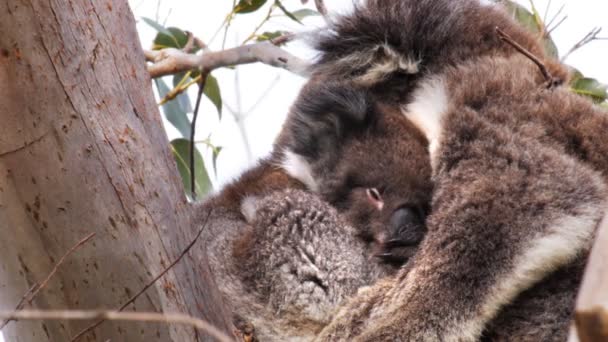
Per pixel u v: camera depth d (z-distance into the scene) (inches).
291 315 315.6
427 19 366.9
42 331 242.7
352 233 328.2
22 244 240.7
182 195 249.6
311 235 321.1
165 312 235.5
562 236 284.0
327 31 386.6
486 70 341.4
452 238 293.3
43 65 238.2
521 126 312.8
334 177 352.8
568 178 294.0
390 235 330.6
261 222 326.0
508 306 307.3
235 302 319.9
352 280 316.5
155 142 247.3
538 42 372.2
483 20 367.9
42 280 241.4
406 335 287.0
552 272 298.2
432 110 343.6
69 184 238.1
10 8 236.5
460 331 284.7
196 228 255.3
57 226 238.7
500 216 290.0
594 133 318.7
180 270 240.2
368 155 347.9
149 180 242.8
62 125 238.4
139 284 237.6
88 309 239.1
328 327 301.1
